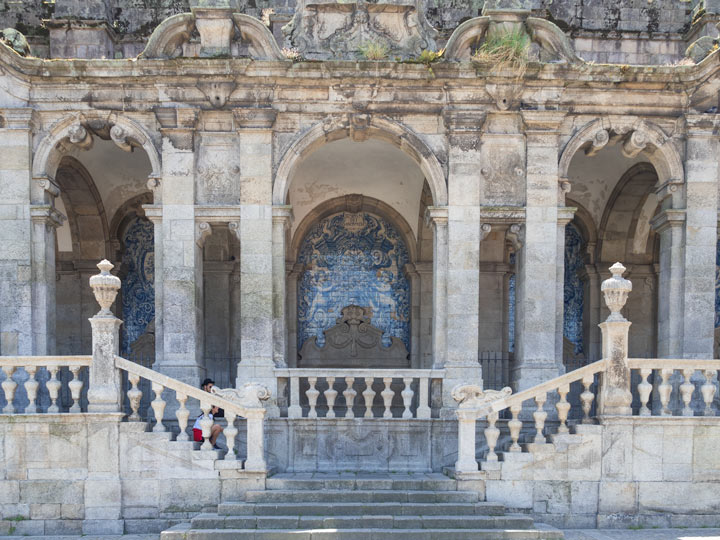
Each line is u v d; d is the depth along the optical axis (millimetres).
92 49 17812
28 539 12164
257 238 15102
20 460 12609
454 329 15008
